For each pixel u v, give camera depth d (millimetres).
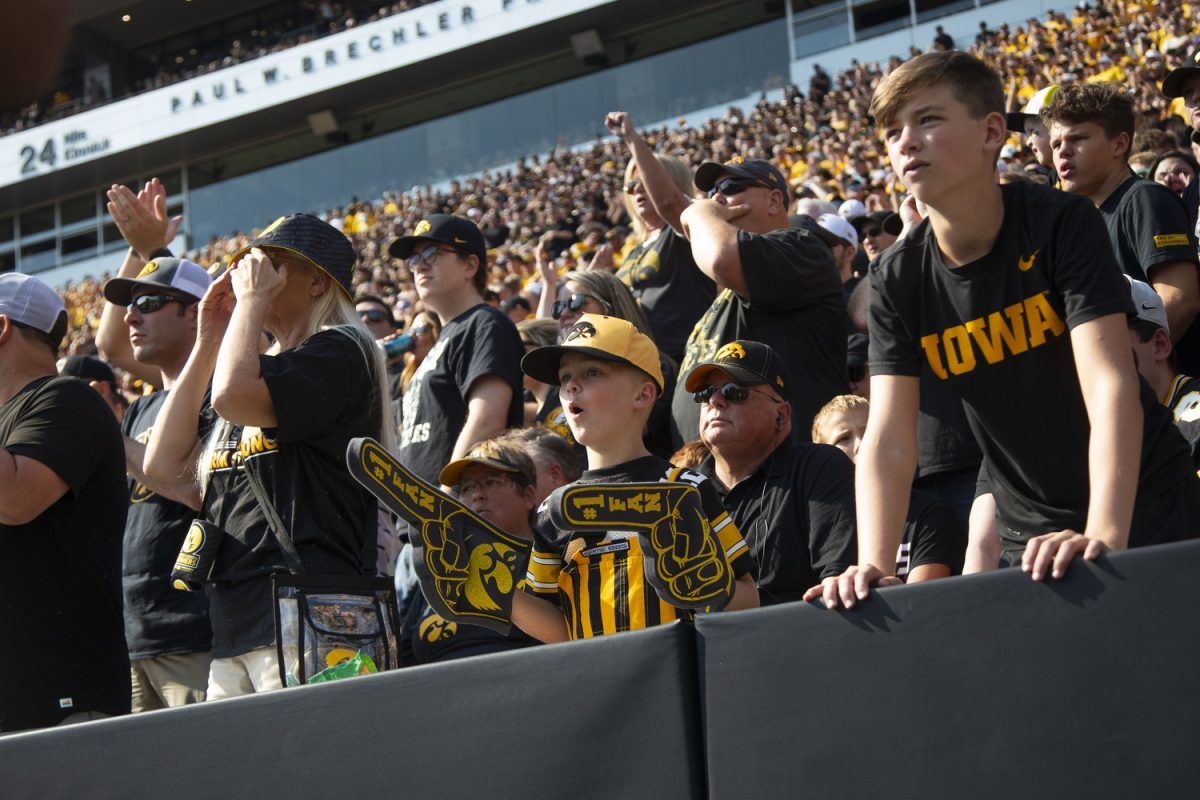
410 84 28312
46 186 30344
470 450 3197
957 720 1529
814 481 2697
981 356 2061
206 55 31500
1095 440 1821
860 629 1611
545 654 1778
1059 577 1516
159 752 1979
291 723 1907
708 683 1682
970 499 3090
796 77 23344
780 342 3338
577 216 18391
